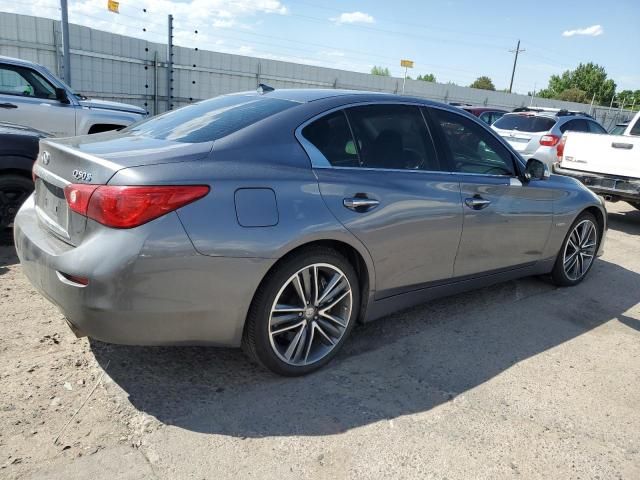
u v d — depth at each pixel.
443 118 3.71
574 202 4.59
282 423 2.60
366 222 3.03
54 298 2.52
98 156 2.54
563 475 2.37
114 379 2.87
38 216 2.99
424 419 2.71
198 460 2.31
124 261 2.32
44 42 15.49
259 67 22.94
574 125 10.70
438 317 4.02
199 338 2.62
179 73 20.62
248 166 2.68
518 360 3.42
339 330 3.15
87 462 2.24
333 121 3.11
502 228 3.93
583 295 4.75
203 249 2.46
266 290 2.72
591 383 3.19
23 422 2.46
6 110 7.90
